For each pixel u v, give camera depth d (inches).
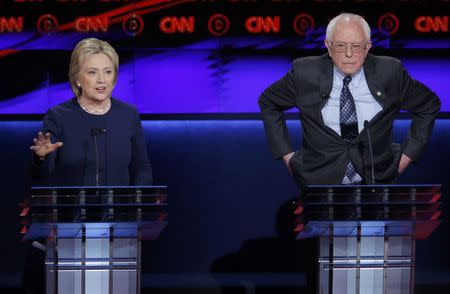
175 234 740.7
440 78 943.7
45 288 358.0
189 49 945.5
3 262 705.6
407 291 369.1
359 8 938.7
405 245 368.2
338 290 366.6
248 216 768.9
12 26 930.7
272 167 848.9
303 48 946.7
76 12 933.8
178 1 939.3
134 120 438.3
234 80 950.4
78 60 413.1
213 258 714.8
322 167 427.8
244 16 943.7
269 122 466.3
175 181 816.9
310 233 366.9
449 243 730.2
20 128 918.4
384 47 943.0
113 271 359.6
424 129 463.2
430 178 814.5
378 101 422.6
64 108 426.9
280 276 685.9
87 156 422.6
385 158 431.5
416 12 938.7
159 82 946.7
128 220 351.6
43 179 399.9
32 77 937.5
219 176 829.8
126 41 940.0
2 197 789.9
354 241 365.4
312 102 428.1
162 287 642.8
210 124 939.3
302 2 941.2
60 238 356.8
